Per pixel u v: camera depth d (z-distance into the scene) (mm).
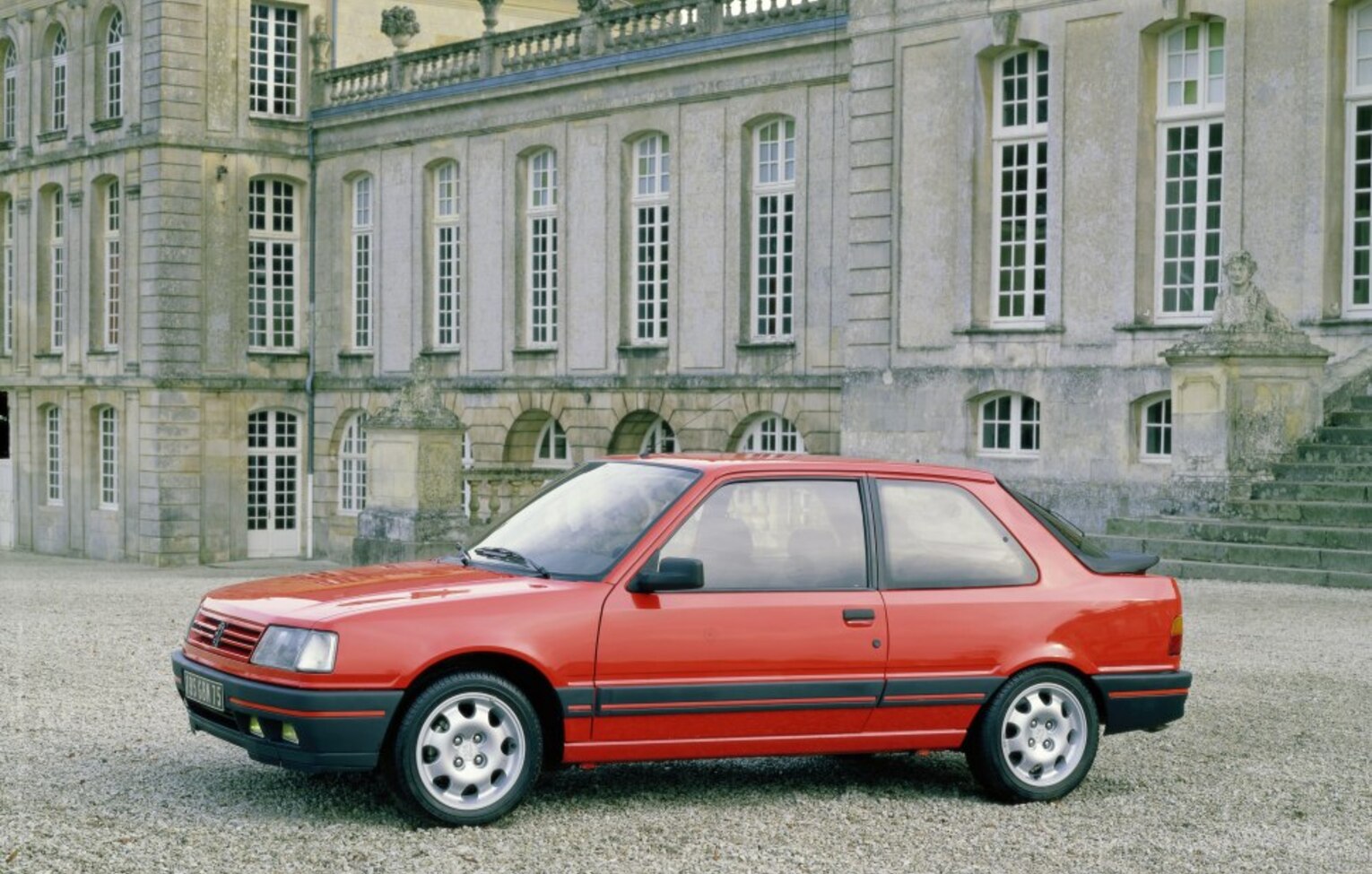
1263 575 19828
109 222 46000
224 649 8953
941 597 9484
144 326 43312
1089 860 8414
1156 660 9859
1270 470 21453
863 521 9531
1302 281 23734
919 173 28234
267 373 43969
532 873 7949
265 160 43750
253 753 8789
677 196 34344
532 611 8812
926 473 9805
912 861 8297
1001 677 9516
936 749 9523
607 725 8930
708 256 33719
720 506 9352
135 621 18219
